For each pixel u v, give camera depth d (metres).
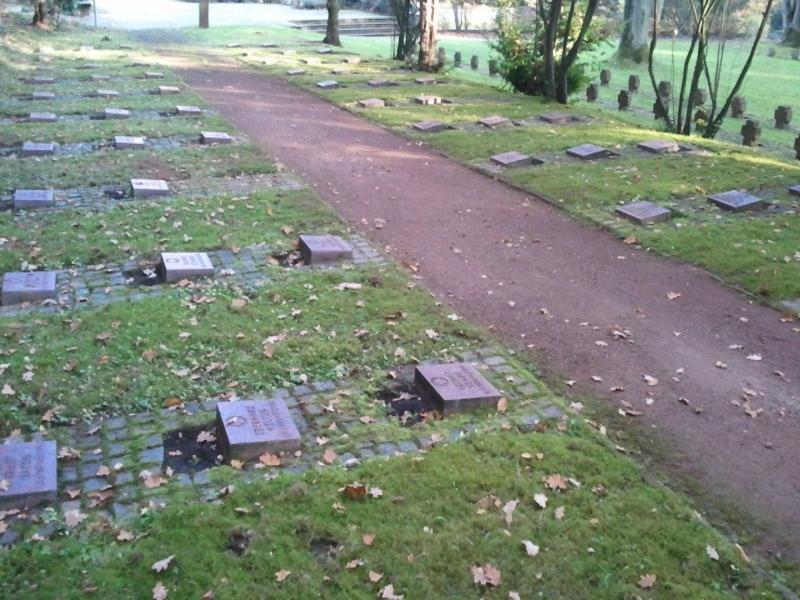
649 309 7.34
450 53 29.28
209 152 12.29
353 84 19.12
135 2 42.81
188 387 5.80
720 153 12.54
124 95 16.64
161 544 4.19
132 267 7.97
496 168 11.83
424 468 4.85
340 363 6.18
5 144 12.38
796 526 4.57
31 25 27.22
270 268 7.95
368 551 4.17
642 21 26.41
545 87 17.38
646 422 5.58
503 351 6.45
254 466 4.89
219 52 25.20
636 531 4.38
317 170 11.71
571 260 8.49
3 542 4.21
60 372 5.94
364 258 8.32
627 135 13.62
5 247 8.33
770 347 6.68
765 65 27.38
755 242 8.73
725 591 4.01
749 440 5.39
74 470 4.84
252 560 4.09
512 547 4.21
